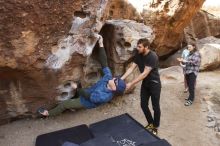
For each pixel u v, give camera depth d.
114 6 7.14
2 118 5.29
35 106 5.38
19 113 5.36
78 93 5.38
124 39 5.82
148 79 4.82
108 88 4.98
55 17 4.57
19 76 4.88
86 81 5.84
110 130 5.00
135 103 6.28
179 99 6.76
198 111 6.32
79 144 4.67
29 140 5.02
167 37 8.95
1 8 4.10
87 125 5.42
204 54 8.70
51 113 5.38
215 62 8.69
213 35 11.07
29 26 4.42
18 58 4.57
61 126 5.40
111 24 6.01
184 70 6.53
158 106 5.01
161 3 7.94
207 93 7.09
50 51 4.82
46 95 5.30
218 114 6.25
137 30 5.99
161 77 7.89
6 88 4.98
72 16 4.73
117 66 6.08
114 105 6.14
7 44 4.39
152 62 4.59
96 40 5.21
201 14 10.72
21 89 5.09
